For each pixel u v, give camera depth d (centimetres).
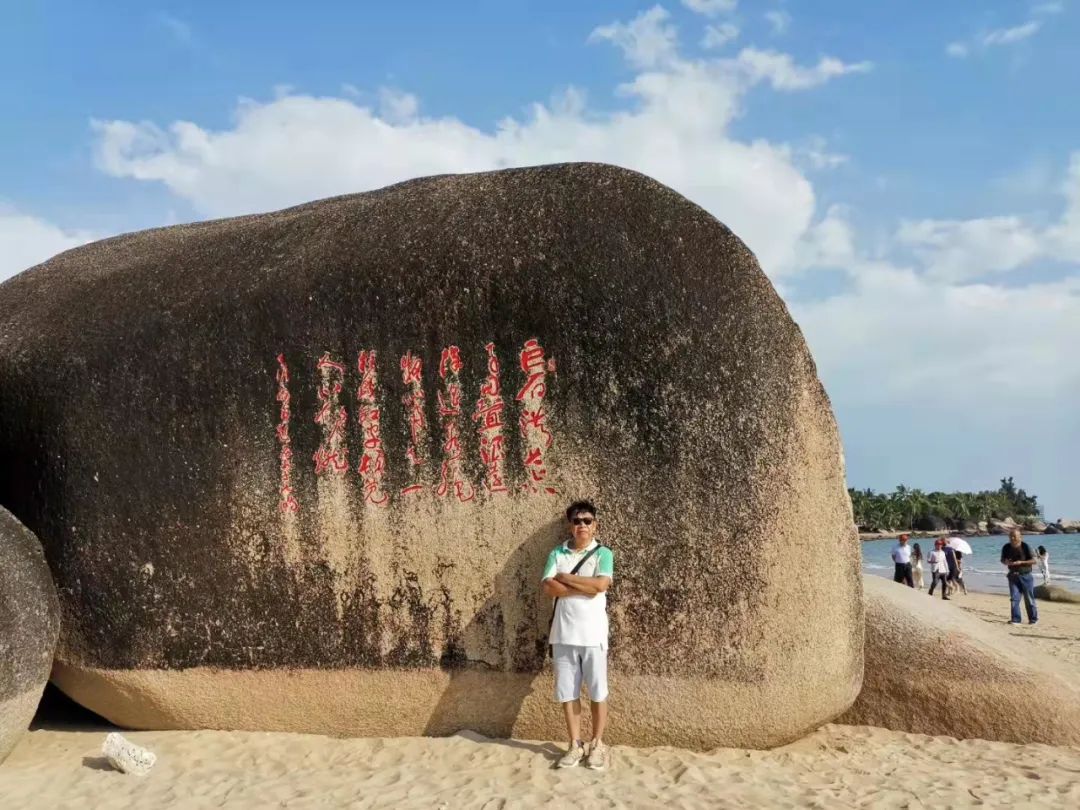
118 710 469
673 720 418
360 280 457
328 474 451
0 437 474
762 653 412
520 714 431
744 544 413
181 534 456
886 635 495
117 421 462
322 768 409
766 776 394
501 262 441
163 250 527
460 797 366
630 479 421
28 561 419
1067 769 421
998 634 514
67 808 368
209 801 371
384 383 449
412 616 440
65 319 488
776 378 418
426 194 494
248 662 450
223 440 459
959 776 408
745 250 433
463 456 439
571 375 428
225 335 464
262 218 567
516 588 431
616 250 431
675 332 421
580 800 360
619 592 419
